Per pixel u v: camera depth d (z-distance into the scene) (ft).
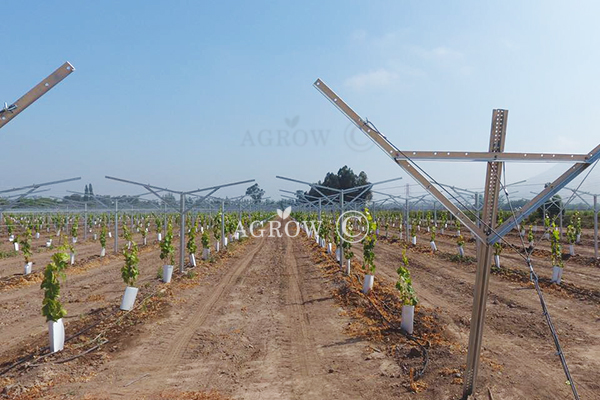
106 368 23.30
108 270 58.70
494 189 17.21
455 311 35.04
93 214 138.21
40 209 88.94
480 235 17.30
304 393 20.20
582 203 76.84
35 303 38.96
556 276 44.32
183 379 21.90
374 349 25.82
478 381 20.63
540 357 24.68
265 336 28.99
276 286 46.68
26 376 21.88
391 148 16.55
